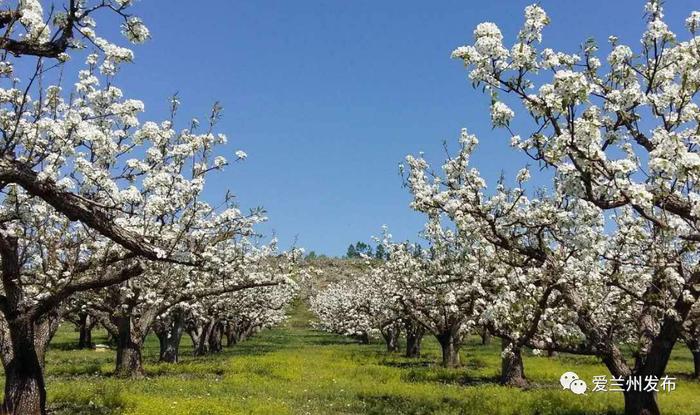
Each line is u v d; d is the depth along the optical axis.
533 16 8.41
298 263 23.33
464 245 14.26
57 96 10.29
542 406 16.23
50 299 11.53
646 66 9.96
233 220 17.17
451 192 12.95
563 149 8.56
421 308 27.64
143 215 10.84
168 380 20.20
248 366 25.98
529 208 13.83
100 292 20.14
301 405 16.41
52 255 11.47
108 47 8.95
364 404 16.83
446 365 28.41
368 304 38.41
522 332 12.29
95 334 64.19
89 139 8.98
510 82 8.60
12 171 8.80
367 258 35.06
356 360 32.28
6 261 11.56
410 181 14.54
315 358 32.41
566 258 11.34
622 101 9.30
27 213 10.03
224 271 20.89
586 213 9.30
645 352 12.55
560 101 8.12
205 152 14.45
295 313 98.06
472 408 15.96
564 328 12.33
